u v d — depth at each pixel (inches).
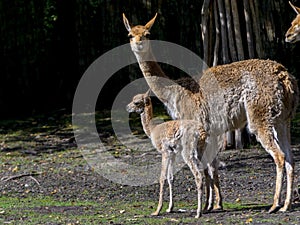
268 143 388.2
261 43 616.7
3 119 815.1
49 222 367.9
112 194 460.1
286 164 388.2
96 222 364.2
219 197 395.9
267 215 370.9
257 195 441.4
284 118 392.2
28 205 424.2
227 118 403.9
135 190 472.4
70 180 510.3
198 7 807.1
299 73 765.9
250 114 393.4
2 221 374.0
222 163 543.8
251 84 394.0
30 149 649.0
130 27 447.8
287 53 765.3
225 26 604.7
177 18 811.4
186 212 390.3
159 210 383.2
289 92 392.5
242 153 593.9
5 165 579.2
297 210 382.6
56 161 590.9
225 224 350.6
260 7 671.1
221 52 609.0
